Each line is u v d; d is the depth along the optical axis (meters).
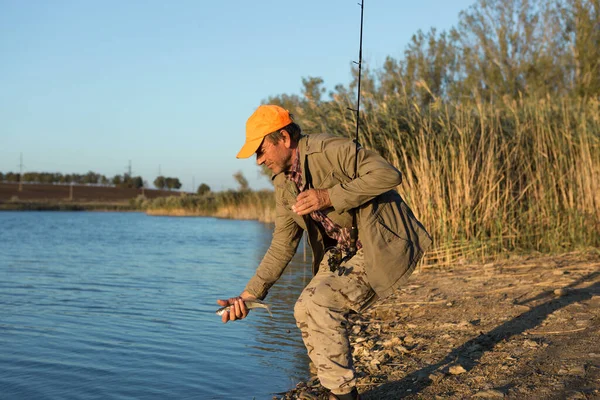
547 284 5.70
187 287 8.78
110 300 7.64
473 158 9.02
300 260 11.34
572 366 3.49
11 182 110.50
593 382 3.25
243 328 5.88
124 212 67.62
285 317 6.34
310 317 3.03
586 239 8.09
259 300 3.39
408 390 3.53
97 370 4.56
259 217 33.69
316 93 19.80
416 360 4.09
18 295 8.07
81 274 10.46
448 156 8.70
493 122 9.67
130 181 119.56
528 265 6.96
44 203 73.62
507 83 19.64
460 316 5.06
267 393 4.02
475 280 6.43
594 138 8.88
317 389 3.91
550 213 8.43
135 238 20.61
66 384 4.25
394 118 9.19
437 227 8.20
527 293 5.47
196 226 29.22
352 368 3.02
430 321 5.07
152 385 4.20
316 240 3.21
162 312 6.79
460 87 20.25
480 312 5.07
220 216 42.12
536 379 3.39
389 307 5.72
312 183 3.06
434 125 9.33
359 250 3.11
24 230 26.53
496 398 3.19
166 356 4.92
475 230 8.33
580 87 18.12
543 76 19.72
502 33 20.23
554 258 7.41
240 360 4.77
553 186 8.62
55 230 26.56
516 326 4.49
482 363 3.80
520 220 8.59
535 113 9.68
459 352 4.09
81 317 6.54
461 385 3.48
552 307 4.86
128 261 12.75
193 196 51.97
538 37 20.28
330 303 3.02
